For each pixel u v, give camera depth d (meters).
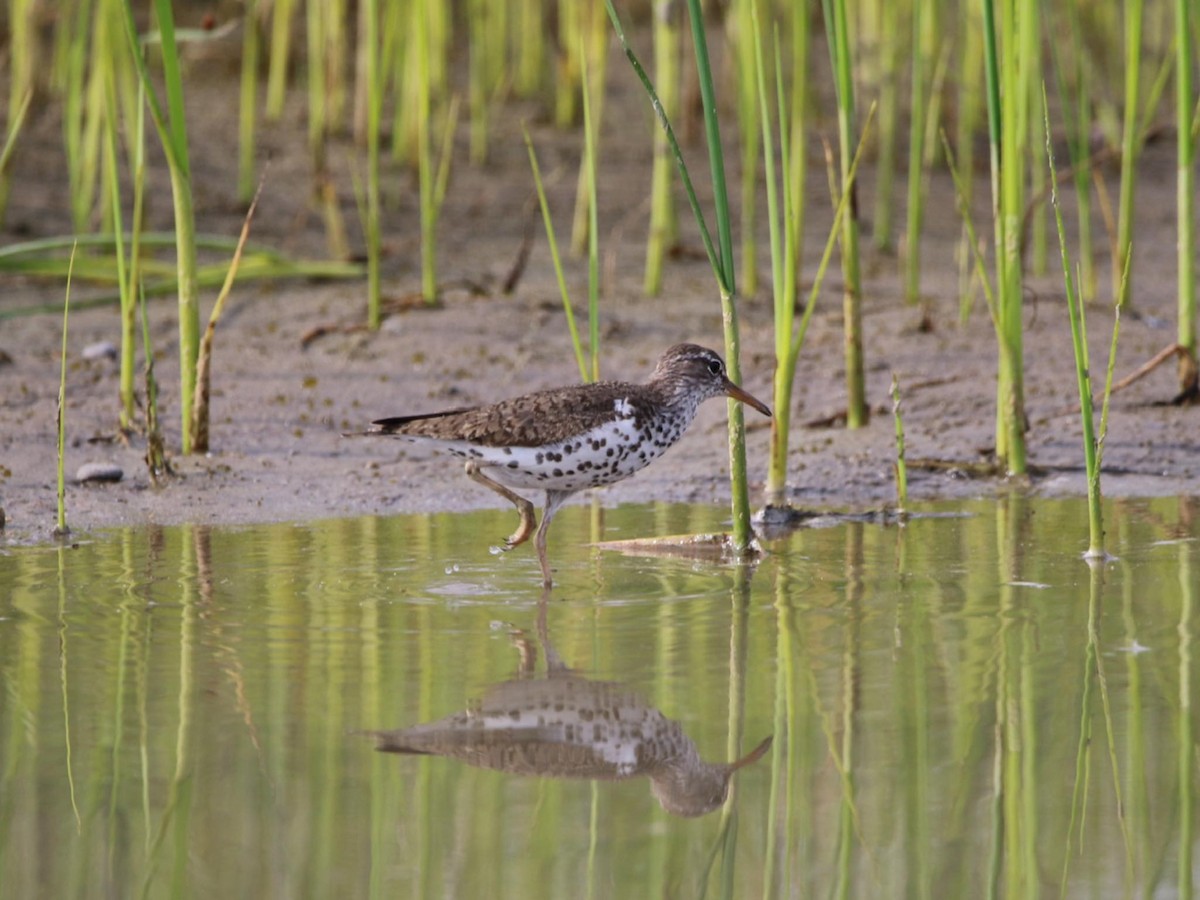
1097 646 9.30
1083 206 18.88
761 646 9.37
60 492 12.11
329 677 8.77
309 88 24.61
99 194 21.03
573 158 24.02
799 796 7.34
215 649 9.24
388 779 7.47
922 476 14.28
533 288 19.64
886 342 17.97
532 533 11.62
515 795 7.36
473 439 11.38
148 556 11.51
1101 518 11.34
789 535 12.44
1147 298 19.61
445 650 9.27
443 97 23.20
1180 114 14.42
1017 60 12.86
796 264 13.46
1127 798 7.34
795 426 15.75
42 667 8.88
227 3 25.72
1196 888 6.54
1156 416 15.43
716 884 6.55
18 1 21.00
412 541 12.13
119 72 18.88
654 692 8.57
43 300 18.66
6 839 6.85
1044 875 6.65
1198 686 8.62
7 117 22.45
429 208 18.33
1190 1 14.88
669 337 18.12
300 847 6.81
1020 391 14.00
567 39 24.38
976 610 10.08
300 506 13.27
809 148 24.59
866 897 6.48
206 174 22.14
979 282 20.09
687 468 14.85
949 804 7.27
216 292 19.33
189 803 7.17
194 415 14.36
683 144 24.61
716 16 29.19
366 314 18.55
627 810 7.23
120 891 6.41
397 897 6.38
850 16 23.89
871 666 8.99
